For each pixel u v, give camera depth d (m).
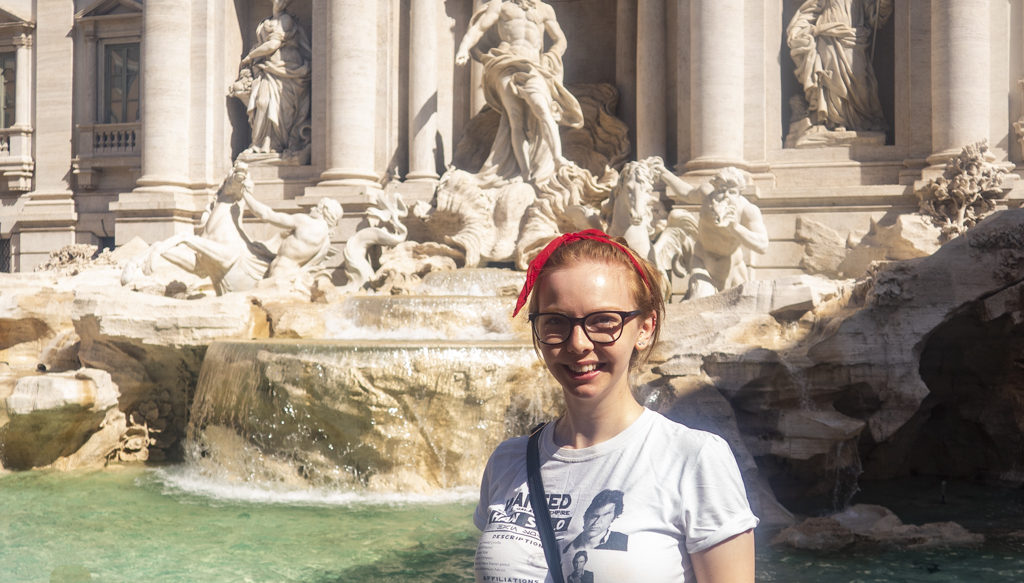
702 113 20.28
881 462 13.97
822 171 20.61
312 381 12.45
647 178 17.50
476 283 18.98
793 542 9.65
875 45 20.94
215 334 15.03
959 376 14.07
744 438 11.86
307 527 10.56
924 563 9.03
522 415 12.88
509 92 21.69
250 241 19.05
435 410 12.52
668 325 13.20
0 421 14.02
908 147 20.12
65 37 26.73
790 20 21.47
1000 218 12.47
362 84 22.98
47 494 12.48
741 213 16.28
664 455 2.49
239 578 8.66
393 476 12.55
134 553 9.51
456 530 10.42
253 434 12.98
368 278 20.11
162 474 14.06
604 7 24.67
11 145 27.25
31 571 8.88
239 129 25.14
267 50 24.20
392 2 23.78
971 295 12.18
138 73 26.25
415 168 23.28
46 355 16.94
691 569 2.43
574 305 2.50
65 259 24.34
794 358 12.04
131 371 15.34
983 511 11.64
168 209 23.34
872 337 12.17
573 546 2.44
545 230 20.48
